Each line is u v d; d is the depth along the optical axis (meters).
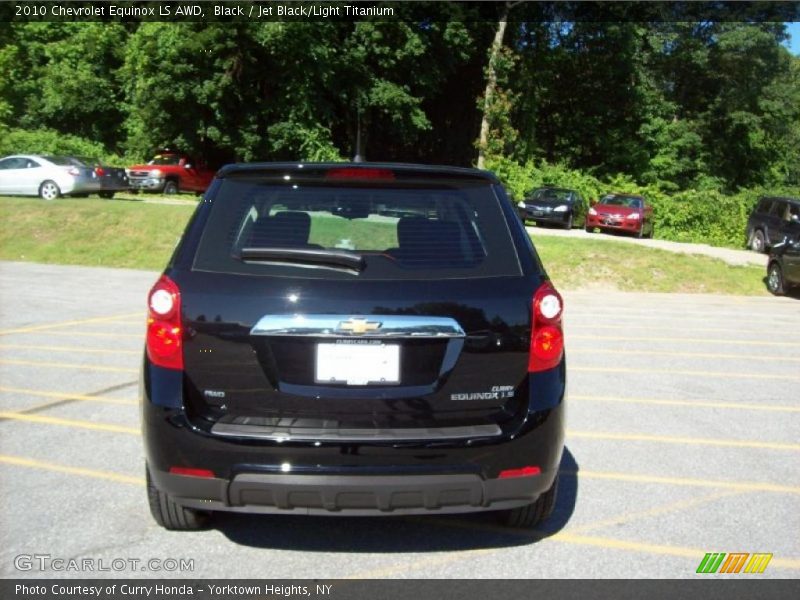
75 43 41.28
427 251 3.37
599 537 3.84
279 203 3.47
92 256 16.64
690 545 3.76
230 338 3.18
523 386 3.32
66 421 5.56
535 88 44.94
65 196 23.30
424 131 46.34
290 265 3.27
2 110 33.72
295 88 36.50
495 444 3.21
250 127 36.31
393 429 3.21
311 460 3.12
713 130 48.25
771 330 11.09
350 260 3.25
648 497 4.39
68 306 11.10
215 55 34.41
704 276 16.77
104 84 40.78
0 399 6.13
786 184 52.88
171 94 34.28
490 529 3.91
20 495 4.19
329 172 3.54
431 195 3.55
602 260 17.12
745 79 46.88
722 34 44.81
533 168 37.84
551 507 3.79
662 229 30.98
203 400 3.22
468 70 46.62
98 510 4.01
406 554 3.61
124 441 5.12
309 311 3.17
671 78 48.06
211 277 3.25
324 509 3.20
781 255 15.80
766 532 3.93
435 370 3.23
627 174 44.97
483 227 3.48
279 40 34.38
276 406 3.19
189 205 22.91
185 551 3.59
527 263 3.43
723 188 46.34
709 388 7.22
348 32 38.94
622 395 6.86
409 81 40.97
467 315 3.24
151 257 16.67
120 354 7.93
